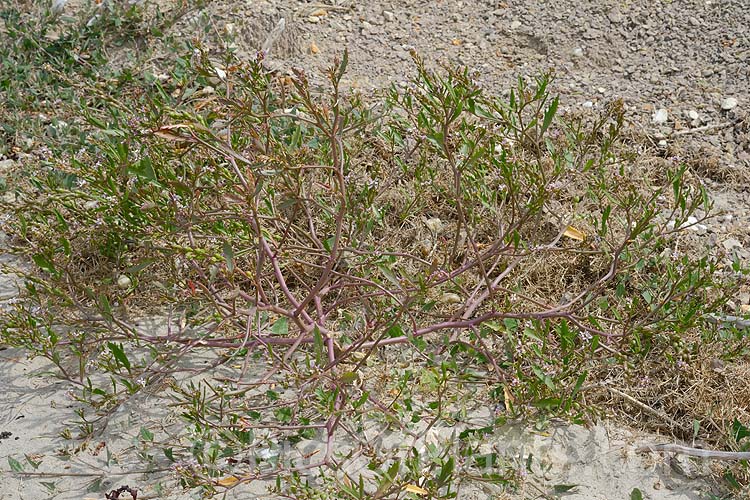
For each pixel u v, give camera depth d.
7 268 3.31
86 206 4.02
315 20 5.42
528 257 3.75
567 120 4.45
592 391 3.25
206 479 2.75
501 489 2.88
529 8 5.46
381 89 4.84
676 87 4.82
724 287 3.34
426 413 3.15
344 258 3.57
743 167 4.34
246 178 2.98
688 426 3.14
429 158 4.20
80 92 4.84
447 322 3.25
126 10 5.42
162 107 2.98
